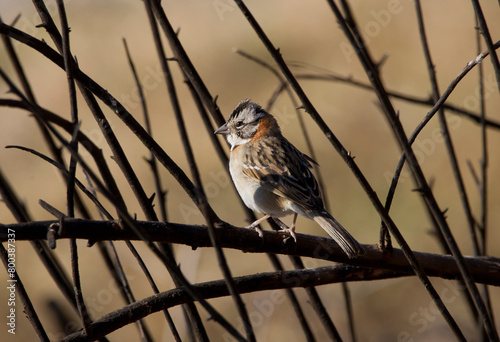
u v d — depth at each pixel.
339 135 16.08
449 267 5.81
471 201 13.97
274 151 7.84
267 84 17.69
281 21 18.92
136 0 19.81
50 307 8.29
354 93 16.58
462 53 16.33
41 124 5.85
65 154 10.88
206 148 16.52
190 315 5.18
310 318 11.26
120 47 18.72
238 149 8.17
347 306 6.46
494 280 5.87
